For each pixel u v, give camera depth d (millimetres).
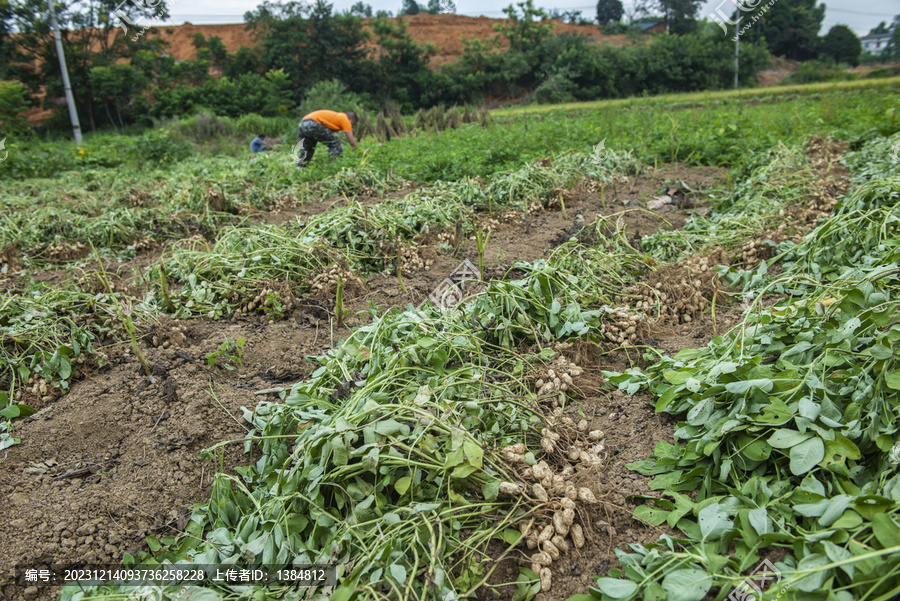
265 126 22281
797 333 2604
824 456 1883
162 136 14523
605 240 4719
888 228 3645
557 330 3312
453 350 2941
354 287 4398
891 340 2092
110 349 3537
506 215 5855
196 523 2404
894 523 1577
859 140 8383
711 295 3816
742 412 2111
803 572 1546
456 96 40812
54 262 5805
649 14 56281
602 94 40500
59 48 22188
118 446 2793
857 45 52375
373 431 2143
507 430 2469
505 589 1898
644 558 1805
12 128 18594
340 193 7711
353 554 1960
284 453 2520
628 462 2350
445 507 2068
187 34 54062
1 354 3248
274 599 1936
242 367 3418
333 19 37812
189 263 4551
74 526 2383
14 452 2727
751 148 8039
